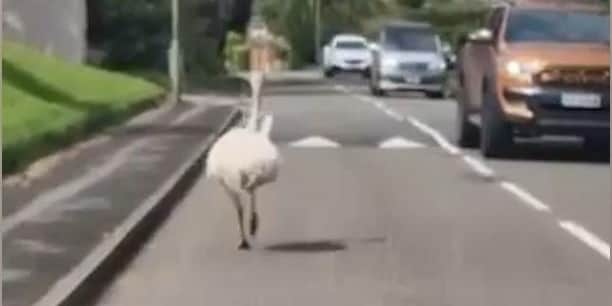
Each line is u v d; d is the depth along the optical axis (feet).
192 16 198.49
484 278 43.98
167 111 127.54
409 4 353.92
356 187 70.90
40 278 40.55
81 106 104.99
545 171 80.02
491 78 86.94
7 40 140.97
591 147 89.45
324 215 59.67
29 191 63.00
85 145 88.74
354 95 180.75
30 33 155.94
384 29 181.47
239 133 48.26
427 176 76.64
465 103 95.14
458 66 99.25
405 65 175.63
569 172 79.51
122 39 175.42
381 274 44.62
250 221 50.62
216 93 172.35
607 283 43.16
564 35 87.71
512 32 88.33
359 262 47.01
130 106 117.60
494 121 86.74
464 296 40.81
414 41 179.42
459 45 101.50
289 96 175.73
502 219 58.49
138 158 80.18
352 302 39.73
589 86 85.10
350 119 126.00
